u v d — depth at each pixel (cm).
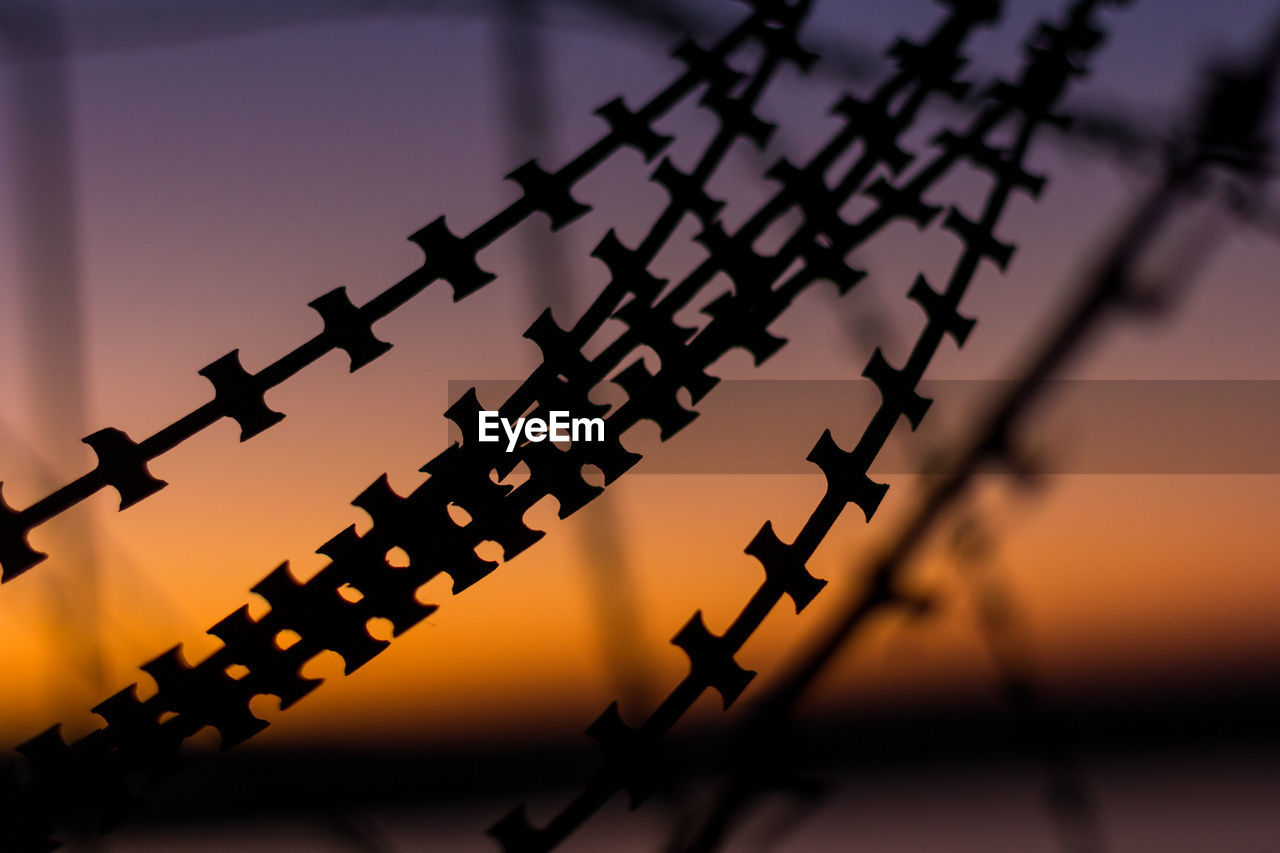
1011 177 50
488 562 45
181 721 45
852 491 47
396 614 45
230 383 46
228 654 45
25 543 45
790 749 46
